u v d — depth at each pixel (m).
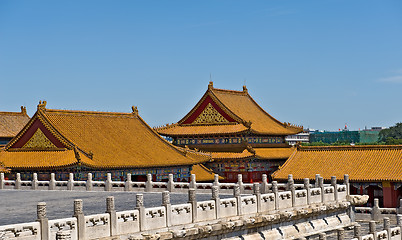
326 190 51.50
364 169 97.56
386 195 93.94
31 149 89.12
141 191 61.12
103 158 88.56
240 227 39.81
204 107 130.50
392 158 98.31
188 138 130.38
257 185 43.19
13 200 50.38
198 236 36.19
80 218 29.83
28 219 36.72
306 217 47.69
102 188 62.72
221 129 126.38
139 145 99.69
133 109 108.88
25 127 90.31
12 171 86.69
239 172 122.00
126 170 91.50
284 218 43.97
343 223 52.94
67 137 88.25
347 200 54.25
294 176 101.44
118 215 32.00
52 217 37.69
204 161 109.12
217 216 39.16
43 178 85.50
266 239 42.44
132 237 32.06
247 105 141.38
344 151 103.75
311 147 107.31
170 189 60.00
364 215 82.56
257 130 127.81
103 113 101.81
